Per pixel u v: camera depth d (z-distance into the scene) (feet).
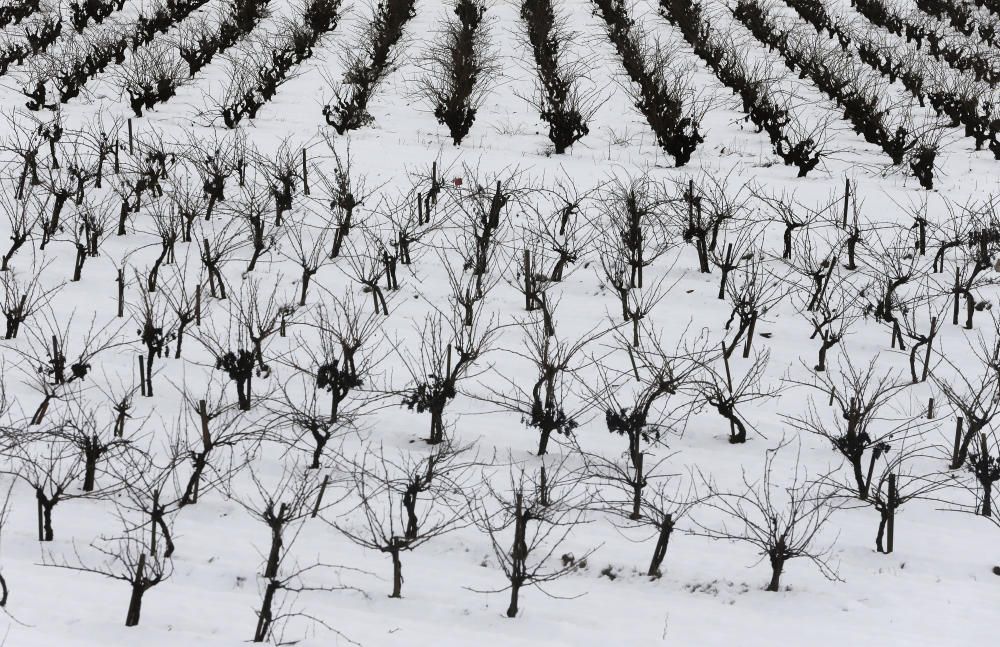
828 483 47.26
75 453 44.88
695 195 84.17
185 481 45.75
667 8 171.53
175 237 70.33
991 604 38.04
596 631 35.78
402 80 135.13
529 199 86.17
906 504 46.21
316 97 126.11
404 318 66.64
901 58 141.79
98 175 84.48
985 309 68.64
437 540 42.16
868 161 104.63
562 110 109.09
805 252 72.13
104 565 38.81
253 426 51.39
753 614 37.45
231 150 95.35
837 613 37.42
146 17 153.17
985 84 133.39
